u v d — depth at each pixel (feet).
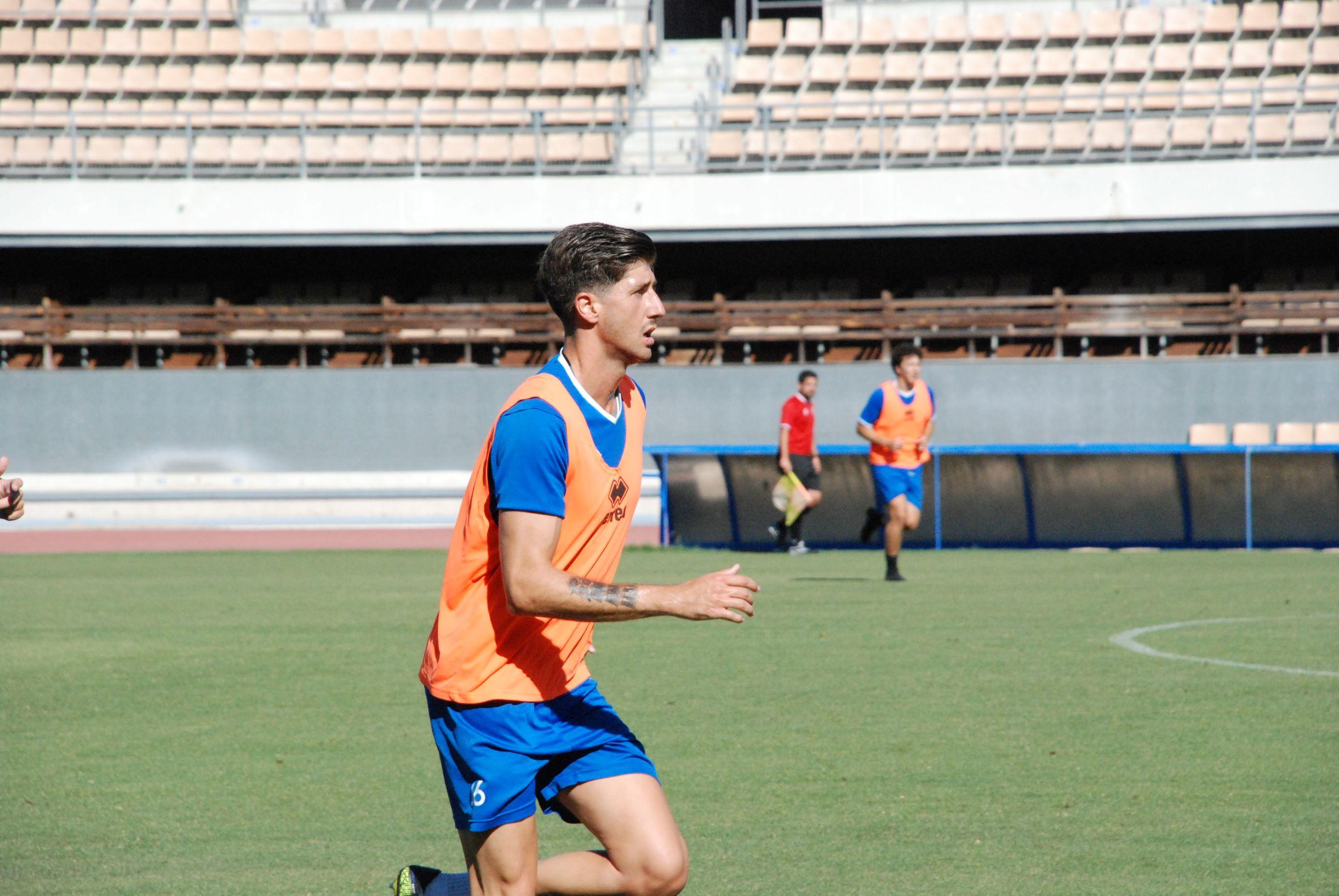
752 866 23.47
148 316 153.38
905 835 25.32
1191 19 171.32
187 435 141.08
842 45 175.11
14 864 23.97
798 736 34.37
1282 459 102.73
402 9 190.70
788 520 96.68
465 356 152.15
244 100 171.83
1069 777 29.78
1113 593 68.85
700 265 163.84
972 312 148.15
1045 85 167.94
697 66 180.96
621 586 15.87
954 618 58.49
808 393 96.63
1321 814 26.58
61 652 50.24
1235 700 38.78
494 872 17.10
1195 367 137.80
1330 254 156.87
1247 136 153.17
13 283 162.30
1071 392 139.33
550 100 173.68
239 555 104.42
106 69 171.63
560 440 16.28
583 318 16.84
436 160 162.09
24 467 139.85
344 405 141.59
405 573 86.53
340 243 147.95
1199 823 25.94
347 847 25.05
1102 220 143.43
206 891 22.38
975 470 107.34
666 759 31.89
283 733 35.47
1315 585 72.95
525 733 16.74
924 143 157.58
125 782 30.12
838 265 164.35
